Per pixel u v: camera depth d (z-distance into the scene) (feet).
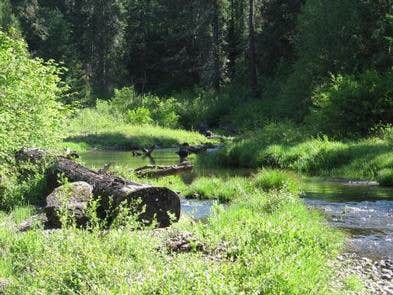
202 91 184.85
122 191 35.14
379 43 111.04
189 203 47.52
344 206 46.11
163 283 16.69
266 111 154.81
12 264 23.62
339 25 115.03
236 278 18.71
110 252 22.09
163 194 35.83
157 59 230.48
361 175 66.44
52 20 224.53
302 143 82.07
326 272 25.32
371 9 112.78
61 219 24.58
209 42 195.11
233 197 49.26
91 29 237.66
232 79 198.80
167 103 169.48
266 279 18.86
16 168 46.80
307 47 123.44
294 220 32.71
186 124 167.02
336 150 74.64
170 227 34.86
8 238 27.61
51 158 45.96
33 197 43.75
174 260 20.10
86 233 23.54
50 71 57.77
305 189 56.39
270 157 78.18
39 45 223.92
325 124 93.86
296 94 120.67
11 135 44.98
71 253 20.97
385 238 35.09
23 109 49.34
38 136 53.01
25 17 223.71
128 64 233.96
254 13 194.39
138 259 20.83
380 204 46.96
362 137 89.30
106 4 231.09
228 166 80.74
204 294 15.90
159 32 231.71
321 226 34.99
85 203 34.73
